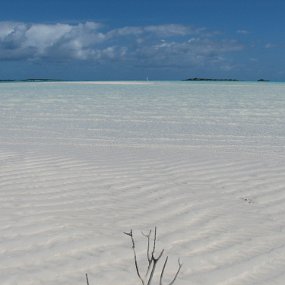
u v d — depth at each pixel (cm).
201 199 537
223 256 375
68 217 459
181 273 342
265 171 693
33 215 462
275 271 351
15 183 588
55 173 646
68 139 1130
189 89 4972
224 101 2688
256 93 3878
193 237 416
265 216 483
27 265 346
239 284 329
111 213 479
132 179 625
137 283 325
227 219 469
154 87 5775
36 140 1105
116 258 363
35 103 2477
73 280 326
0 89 4819
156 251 380
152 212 486
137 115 1784
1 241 388
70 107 2192
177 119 1638
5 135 1203
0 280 321
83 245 385
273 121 1573
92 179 618
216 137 1182
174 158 796
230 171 689
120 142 1077
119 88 5284
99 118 1670
